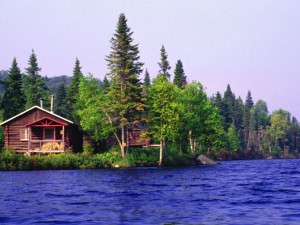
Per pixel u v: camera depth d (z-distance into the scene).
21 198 19.14
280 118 151.38
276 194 20.30
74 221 13.12
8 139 54.78
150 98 56.62
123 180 29.80
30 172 39.72
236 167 52.47
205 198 18.89
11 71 68.06
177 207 16.09
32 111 54.84
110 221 13.10
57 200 18.41
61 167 45.84
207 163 63.38
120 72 53.16
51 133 56.41
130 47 53.94
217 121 68.31
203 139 68.75
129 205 16.72
